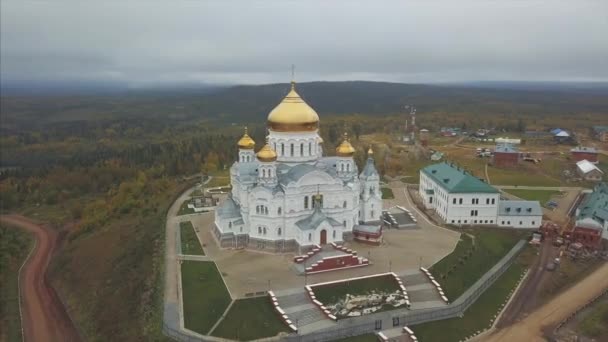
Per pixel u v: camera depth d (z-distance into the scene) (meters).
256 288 100.31
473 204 144.88
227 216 123.31
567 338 90.25
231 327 88.00
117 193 194.62
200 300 96.75
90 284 122.56
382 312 94.69
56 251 160.38
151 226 144.12
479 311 99.06
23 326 109.81
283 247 120.62
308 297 97.56
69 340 102.62
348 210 127.06
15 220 197.38
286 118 124.94
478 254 122.06
